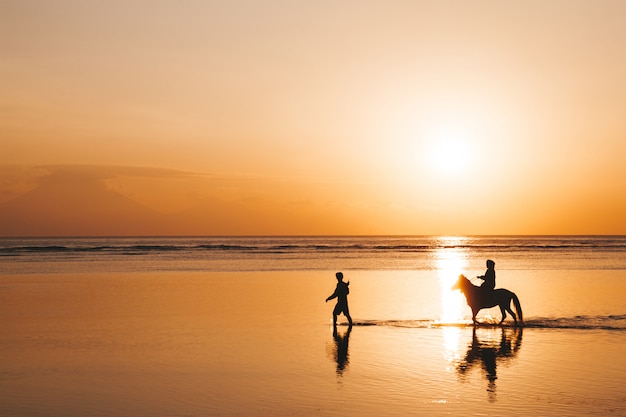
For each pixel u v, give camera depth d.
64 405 10.17
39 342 15.99
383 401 10.37
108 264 54.00
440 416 9.51
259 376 12.20
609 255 78.00
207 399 10.52
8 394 10.87
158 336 16.92
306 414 9.63
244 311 22.28
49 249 94.06
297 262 58.66
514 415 9.55
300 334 17.33
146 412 9.77
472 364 13.27
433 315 21.45
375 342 16.03
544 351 14.76
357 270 46.56
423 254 82.25
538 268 48.84
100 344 15.68
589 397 10.57
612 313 21.62
